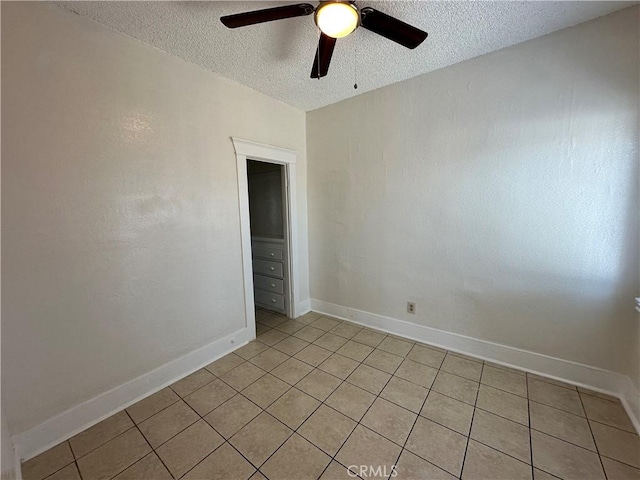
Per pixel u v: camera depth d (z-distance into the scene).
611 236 1.74
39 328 1.48
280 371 2.17
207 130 2.21
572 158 1.81
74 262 1.58
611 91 1.67
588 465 1.35
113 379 1.77
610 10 1.61
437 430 1.58
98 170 1.65
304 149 3.18
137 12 1.53
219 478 1.33
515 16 1.63
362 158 2.76
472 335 2.33
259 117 2.62
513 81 1.95
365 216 2.82
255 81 2.39
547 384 1.94
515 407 1.74
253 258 3.62
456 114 2.20
